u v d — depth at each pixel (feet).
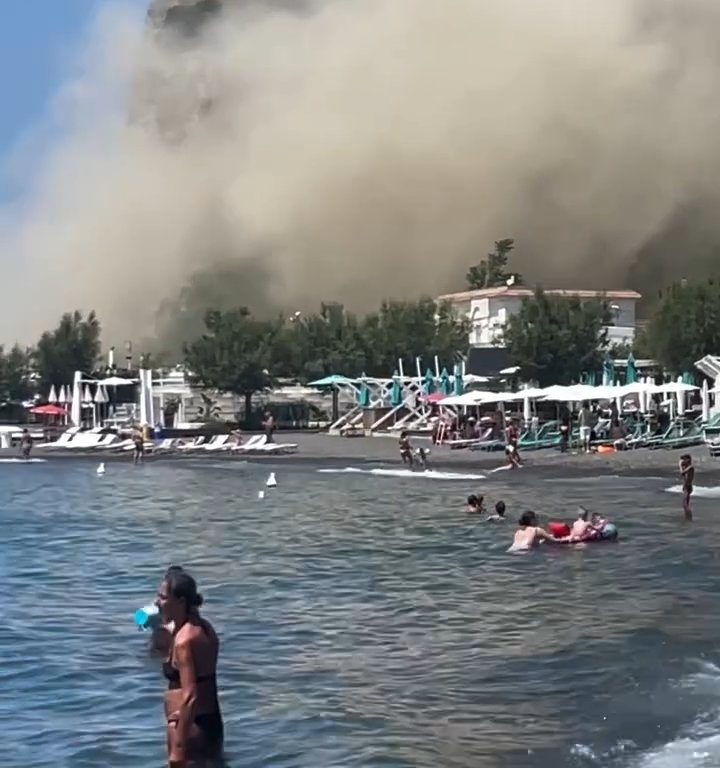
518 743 41.24
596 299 340.18
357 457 226.79
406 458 197.98
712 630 59.57
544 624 62.49
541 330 308.19
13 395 423.23
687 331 283.79
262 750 40.57
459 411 275.39
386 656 55.36
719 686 48.37
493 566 85.20
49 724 44.37
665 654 54.29
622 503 129.59
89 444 267.39
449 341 383.65
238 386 352.90
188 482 186.91
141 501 153.89
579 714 44.75
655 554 88.79
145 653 56.34
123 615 67.51
